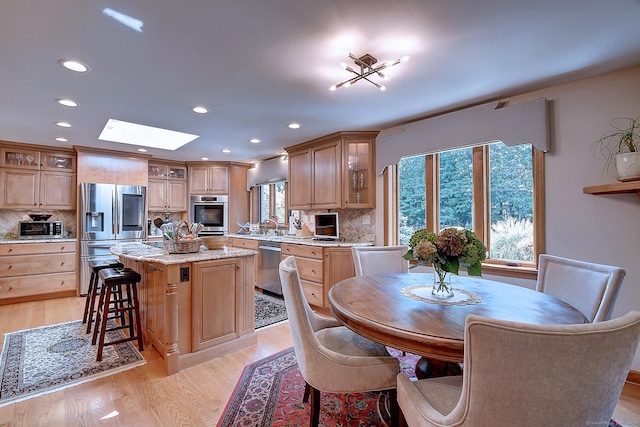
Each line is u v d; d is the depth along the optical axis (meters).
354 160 3.84
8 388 2.00
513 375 0.82
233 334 2.60
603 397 0.85
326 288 3.55
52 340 2.79
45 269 4.16
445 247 1.60
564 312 1.40
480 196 2.95
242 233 5.68
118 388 2.03
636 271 2.09
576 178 2.32
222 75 2.22
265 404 1.85
